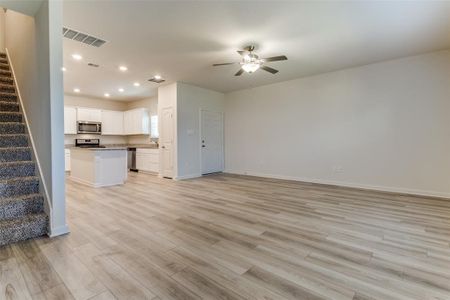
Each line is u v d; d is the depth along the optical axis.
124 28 3.17
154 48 3.81
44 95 2.50
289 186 5.07
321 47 3.83
